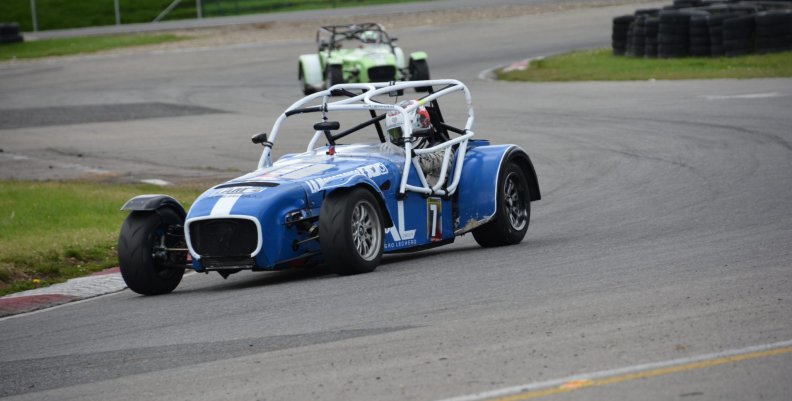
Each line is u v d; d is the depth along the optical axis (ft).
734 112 257.55
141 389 79.05
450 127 138.21
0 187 217.15
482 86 373.40
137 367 86.07
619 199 172.96
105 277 136.56
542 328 86.22
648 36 391.86
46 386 83.10
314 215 118.62
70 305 120.98
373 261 119.44
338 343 86.94
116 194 200.54
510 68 420.36
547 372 73.72
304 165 126.11
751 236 128.06
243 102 381.40
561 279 107.45
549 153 229.66
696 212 153.07
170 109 371.76
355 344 86.02
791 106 258.98
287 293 112.16
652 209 160.04
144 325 103.45
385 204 120.98
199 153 266.98
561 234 145.38
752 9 380.58
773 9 393.91
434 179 134.00
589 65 397.19
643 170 199.21
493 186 134.31
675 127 245.04
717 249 120.06
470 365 76.89
